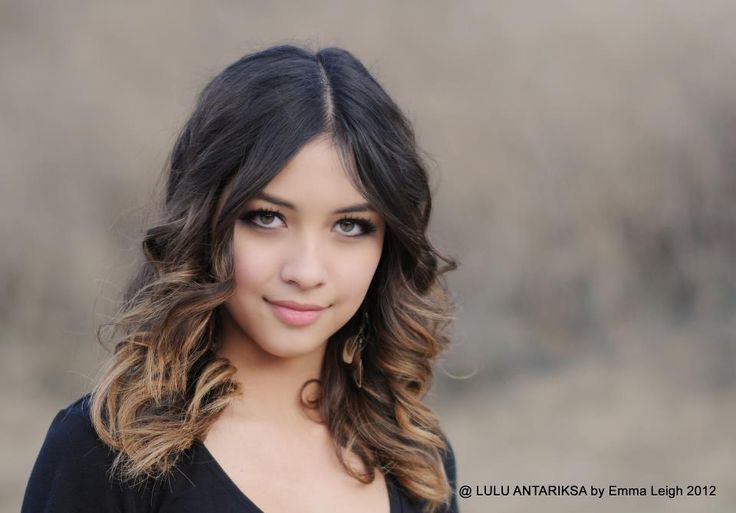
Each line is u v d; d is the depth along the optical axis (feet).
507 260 41.47
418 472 8.26
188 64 49.80
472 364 37.06
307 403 8.02
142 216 8.68
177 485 7.09
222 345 7.71
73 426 7.18
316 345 7.30
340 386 8.21
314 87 7.06
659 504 26.05
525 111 44.86
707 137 42.78
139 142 45.93
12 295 41.57
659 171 42.57
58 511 6.95
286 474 7.57
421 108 45.85
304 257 6.98
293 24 50.90
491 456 30.42
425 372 8.63
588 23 46.98
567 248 41.70
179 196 7.44
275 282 7.06
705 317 38.78
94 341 36.76
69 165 45.11
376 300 8.35
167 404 7.36
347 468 7.88
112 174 45.29
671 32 45.75
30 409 36.45
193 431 7.18
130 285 8.08
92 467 7.03
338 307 7.29
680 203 41.86
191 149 7.39
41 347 40.42
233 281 7.12
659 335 38.17
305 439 7.89
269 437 7.67
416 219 7.82
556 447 30.68
